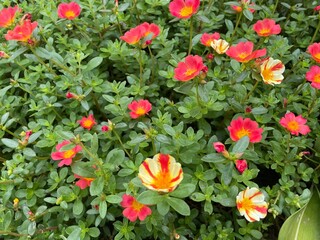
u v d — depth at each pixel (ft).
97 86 1.04
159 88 1.11
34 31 1.00
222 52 1.05
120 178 0.88
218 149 0.78
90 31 1.22
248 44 0.91
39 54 0.99
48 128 1.00
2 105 1.06
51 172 0.92
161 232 0.88
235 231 0.92
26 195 0.90
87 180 0.84
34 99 1.09
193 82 0.89
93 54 1.19
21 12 1.27
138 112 0.91
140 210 0.79
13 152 1.08
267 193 0.90
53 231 0.89
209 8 1.21
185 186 0.72
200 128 0.98
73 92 1.04
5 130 0.99
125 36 0.97
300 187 0.97
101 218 0.84
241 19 1.30
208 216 0.92
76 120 1.04
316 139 0.97
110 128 0.91
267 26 1.03
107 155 0.88
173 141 0.86
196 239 0.89
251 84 1.07
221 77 1.07
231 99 0.98
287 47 1.13
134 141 0.87
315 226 0.80
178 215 0.93
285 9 1.38
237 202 0.81
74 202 0.88
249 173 0.86
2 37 1.25
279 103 1.08
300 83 1.11
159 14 1.26
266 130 0.97
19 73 1.19
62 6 1.08
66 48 1.18
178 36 1.26
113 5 1.24
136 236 0.87
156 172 0.72
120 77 1.20
